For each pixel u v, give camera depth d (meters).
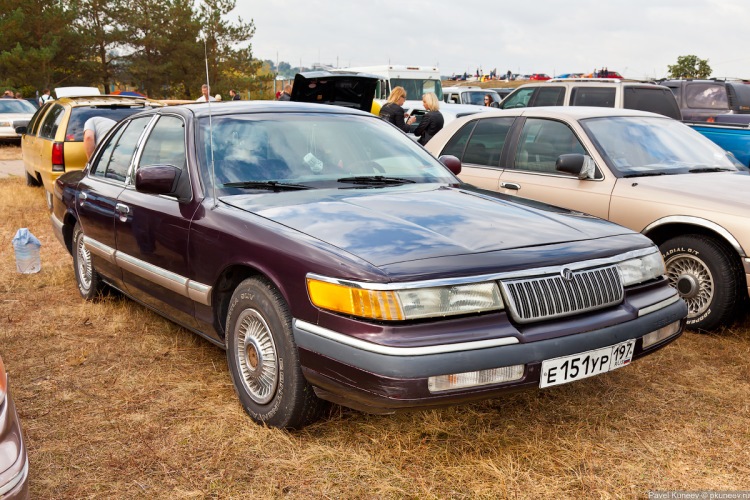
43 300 5.80
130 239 4.55
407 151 4.70
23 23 36.69
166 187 4.03
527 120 6.28
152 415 3.68
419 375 2.80
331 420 3.54
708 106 14.43
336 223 3.41
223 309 3.88
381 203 3.74
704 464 3.22
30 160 11.78
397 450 3.28
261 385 3.51
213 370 4.30
